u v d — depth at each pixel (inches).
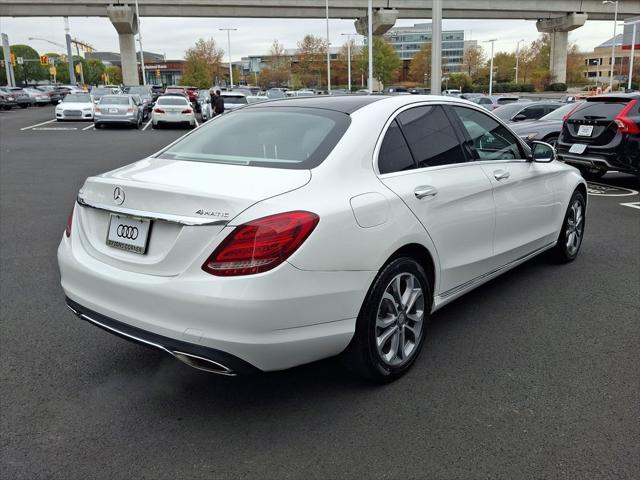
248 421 120.0
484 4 2165.4
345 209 115.1
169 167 129.1
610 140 378.0
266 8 2146.9
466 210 150.3
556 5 2229.3
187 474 103.5
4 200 367.9
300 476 102.5
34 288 200.7
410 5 2135.8
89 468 105.3
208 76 3425.2
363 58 2947.8
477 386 132.4
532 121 512.1
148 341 110.4
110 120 1030.4
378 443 111.6
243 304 102.0
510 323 168.2
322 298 110.8
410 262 131.6
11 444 112.3
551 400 126.3
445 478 101.5
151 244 113.0
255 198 106.7
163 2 2086.6
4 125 1102.4
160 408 125.4
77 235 130.2
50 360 147.6
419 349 140.3
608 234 275.7
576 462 105.3
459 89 2999.5
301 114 142.4
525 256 189.6
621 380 135.0
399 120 141.8
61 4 2049.7
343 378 137.3
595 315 174.2
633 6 2282.2
